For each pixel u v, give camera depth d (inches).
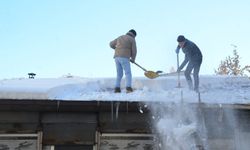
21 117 248.1
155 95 277.9
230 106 248.2
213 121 256.8
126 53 311.9
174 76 362.6
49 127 251.4
